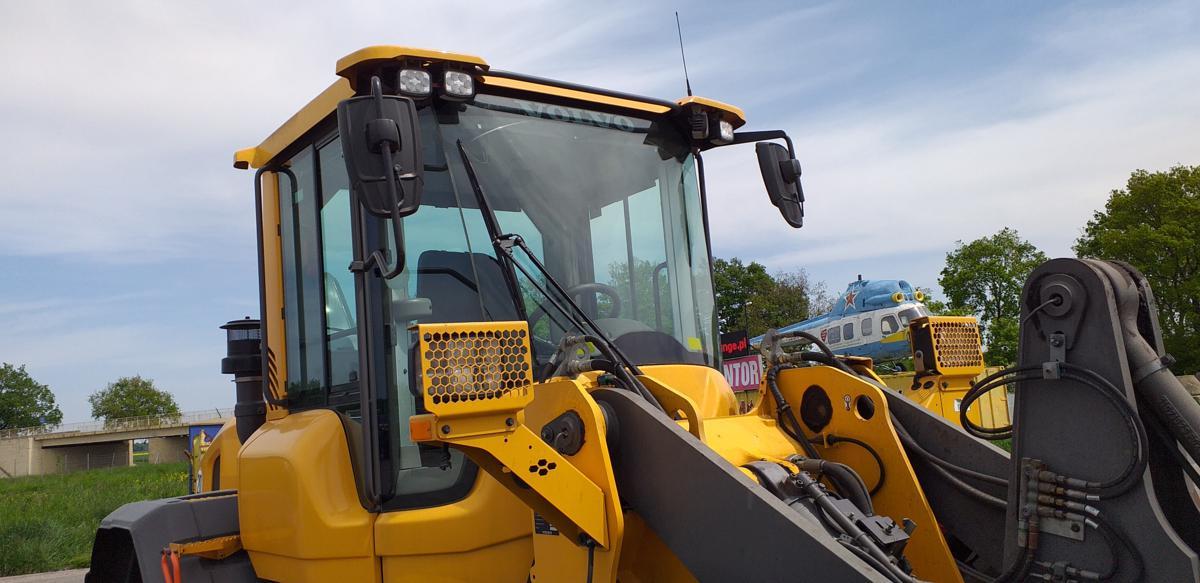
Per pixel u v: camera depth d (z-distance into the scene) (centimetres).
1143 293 259
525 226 346
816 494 265
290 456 338
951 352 388
